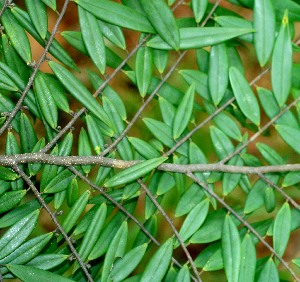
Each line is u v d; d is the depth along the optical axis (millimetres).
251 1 566
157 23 550
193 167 567
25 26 556
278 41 551
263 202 570
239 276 544
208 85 563
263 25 553
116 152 611
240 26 559
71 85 555
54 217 552
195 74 570
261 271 549
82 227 564
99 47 559
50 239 564
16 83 559
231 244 547
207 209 558
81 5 550
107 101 566
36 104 566
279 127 558
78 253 552
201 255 568
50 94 557
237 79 559
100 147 567
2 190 563
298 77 566
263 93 562
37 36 561
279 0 562
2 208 553
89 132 564
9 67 557
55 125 560
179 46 552
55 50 565
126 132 565
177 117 563
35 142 571
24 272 540
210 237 562
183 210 568
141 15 555
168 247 549
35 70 552
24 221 547
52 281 541
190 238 562
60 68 556
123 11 553
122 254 555
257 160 570
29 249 547
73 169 560
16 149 563
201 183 563
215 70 561
